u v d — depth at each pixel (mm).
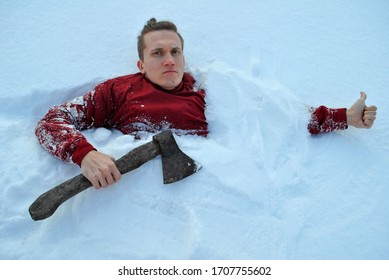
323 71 2133
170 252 1372
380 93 2080
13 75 1921
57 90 1890
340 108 1881
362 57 2227
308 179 1657
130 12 2275
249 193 1506
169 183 1469
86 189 1456
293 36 2260
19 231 1421
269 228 1461
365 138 1876
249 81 1851
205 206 1462
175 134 1662
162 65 1700
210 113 1777
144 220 1431
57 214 1429
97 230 1402
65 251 1367
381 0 2521
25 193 1490
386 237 1518
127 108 1672
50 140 1520
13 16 2188
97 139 1649
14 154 1608
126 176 1474
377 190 1672
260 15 2338
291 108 1808
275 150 1688
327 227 1513
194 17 2275
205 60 2064
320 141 1833
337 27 2350
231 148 1646
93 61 2027
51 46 2068
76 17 2221
